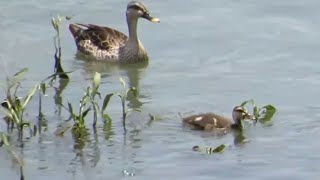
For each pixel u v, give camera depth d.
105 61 20.81
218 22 22.09
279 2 22.94
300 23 21.95
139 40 21.17
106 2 23.38
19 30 21.77
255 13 22.50
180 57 20.58
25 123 16.30
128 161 15.41
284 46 20.80
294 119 17.05
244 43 21.03
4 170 15.11
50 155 15.62
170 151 15.77
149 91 18.69
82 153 15.70
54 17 22.42
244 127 16.70
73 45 21.52
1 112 17.23
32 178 14.81
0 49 20.78
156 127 16.72
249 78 19.22
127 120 16.98
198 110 17.58
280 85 18.80
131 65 20.55
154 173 14.98
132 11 20.81
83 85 19.03
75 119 16.55
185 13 22.64
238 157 15.53
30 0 23.28
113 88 18.91
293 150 15.78
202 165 15.24
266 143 16.08
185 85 18.94
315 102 17.83
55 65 19.86
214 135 16.44
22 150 15.80
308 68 19.70
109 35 21.27
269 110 17.19
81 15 22.70
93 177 14.85
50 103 17.89
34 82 19.03
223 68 19.86
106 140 16.19
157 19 21.05
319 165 15.24
